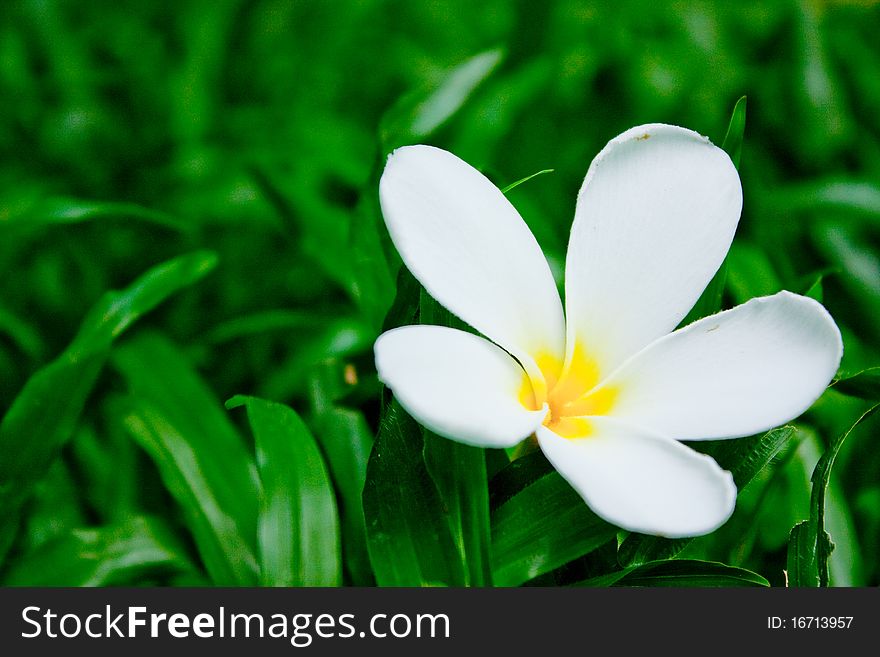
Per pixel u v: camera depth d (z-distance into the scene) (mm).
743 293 492
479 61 486
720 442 374
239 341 590
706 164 363
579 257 360
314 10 769
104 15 735
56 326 586
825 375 343
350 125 696
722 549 417
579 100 747
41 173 649
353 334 499
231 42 734
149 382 464
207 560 420
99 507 479
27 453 423
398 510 367
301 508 385
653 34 797
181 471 437
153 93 681
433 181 352
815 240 646
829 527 432
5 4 685
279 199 533
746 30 809
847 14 878
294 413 395
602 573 382
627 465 335
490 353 347
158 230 618
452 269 348
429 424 327
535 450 370
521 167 708
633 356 353
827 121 736
